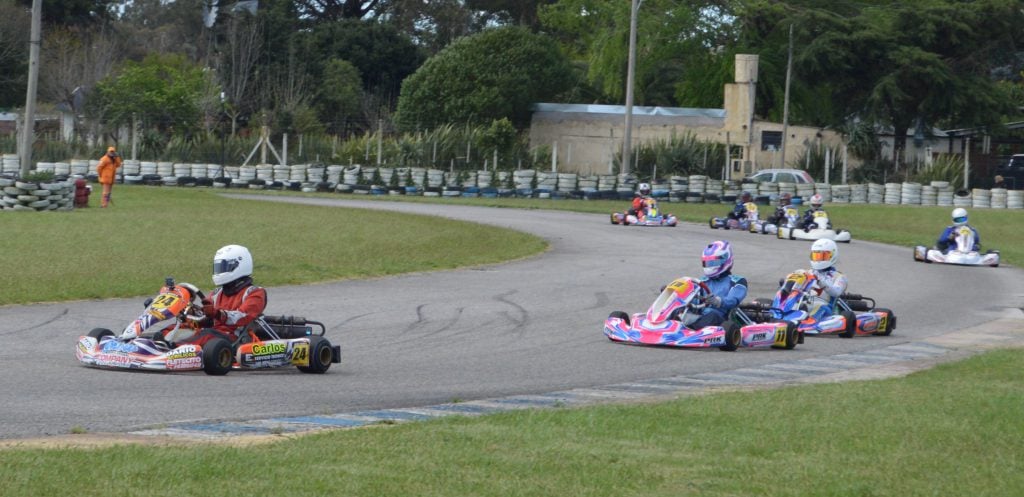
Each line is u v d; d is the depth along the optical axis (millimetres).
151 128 136625
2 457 15414
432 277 48281
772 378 26906
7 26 150375
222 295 26391
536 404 22328
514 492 14398
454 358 28906
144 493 13828
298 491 14117
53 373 24391
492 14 192250
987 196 105500
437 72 141000
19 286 39812
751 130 129625
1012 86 149000
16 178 78625
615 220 82250
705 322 32094
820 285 35594
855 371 28297
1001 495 14969
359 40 168125
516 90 138875
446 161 124750
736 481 15320
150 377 24141
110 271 45562
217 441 17297
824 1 142000
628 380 26297
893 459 16828
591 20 154875
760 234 77688
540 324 35750
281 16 163375
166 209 84312
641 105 147500
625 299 42469
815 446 17656
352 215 82438
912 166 125750
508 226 77688
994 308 43500
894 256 65062
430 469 15461
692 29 144500
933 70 128250
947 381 25750
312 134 138625
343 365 27359
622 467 15891
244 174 120062
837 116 138375
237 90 156125
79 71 153875
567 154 139250
